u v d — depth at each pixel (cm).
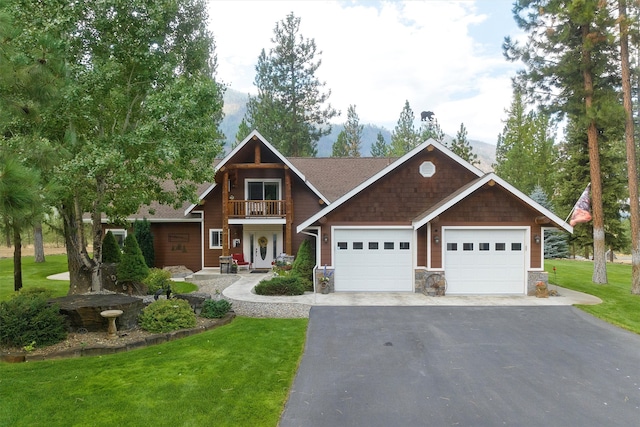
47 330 827
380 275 1505
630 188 1594
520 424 559
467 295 1432
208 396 622
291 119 4100
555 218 1385
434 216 1383
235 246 2198
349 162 2577
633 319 1126
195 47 1336
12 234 791
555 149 4197
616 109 1581
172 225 2264
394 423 560
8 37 653
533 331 1002
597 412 594
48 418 550
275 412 582
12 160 561
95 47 1196
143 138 1114
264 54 4166
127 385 654
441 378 714
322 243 1505
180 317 966
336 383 690
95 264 1298
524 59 1797
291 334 954
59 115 1070
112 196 1298
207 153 1250
